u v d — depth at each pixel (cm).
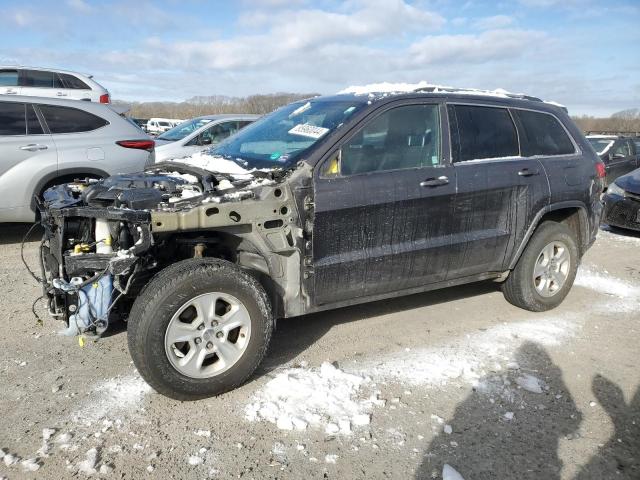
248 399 324
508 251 454
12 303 466
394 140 389
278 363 373
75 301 329
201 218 313
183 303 304
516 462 275
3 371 351
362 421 303
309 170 349
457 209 412
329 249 362
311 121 402
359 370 365
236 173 367
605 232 906
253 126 470
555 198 469
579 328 456
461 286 559
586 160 502
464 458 277
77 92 1102
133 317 301
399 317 466
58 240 340
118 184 354
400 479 260
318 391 332
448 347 407
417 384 348
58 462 263
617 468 273
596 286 583
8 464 261
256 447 279
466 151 424
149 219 308
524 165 452
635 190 849
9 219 635
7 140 622
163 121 3059
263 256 342
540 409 324
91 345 391
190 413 308
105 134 686
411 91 413
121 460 266
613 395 344
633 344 425
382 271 386
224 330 321
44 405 312
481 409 321
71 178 662
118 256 310
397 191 378
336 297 376
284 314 356
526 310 492
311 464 268
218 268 316
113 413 306
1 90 1030
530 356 396
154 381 303
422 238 401
